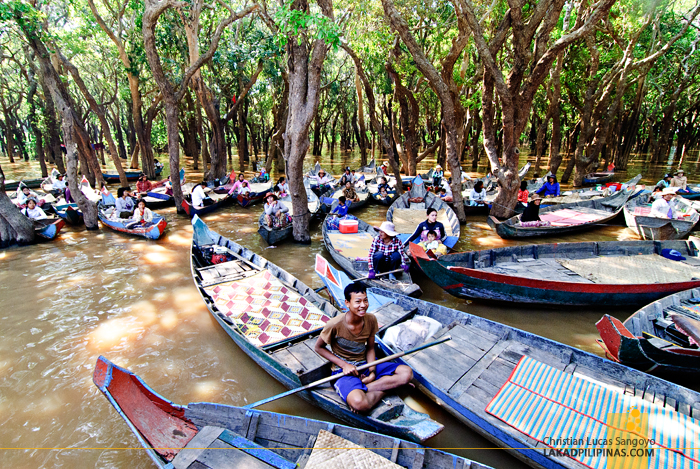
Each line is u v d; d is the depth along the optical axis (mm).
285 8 7707
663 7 17500
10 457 4039
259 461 3588
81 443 4234
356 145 50875
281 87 23812
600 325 5027
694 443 3584
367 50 14562
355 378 4172
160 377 5246
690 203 12250
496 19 16359
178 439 3844
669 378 4934
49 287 8016
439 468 3402
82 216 12781
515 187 12266
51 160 29156
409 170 20172
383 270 7457
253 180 19609
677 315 5277
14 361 5586
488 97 11867
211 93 19891
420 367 4789
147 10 11867
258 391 4988
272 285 7168
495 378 4555
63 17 18828
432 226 8477
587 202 13383
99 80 27312
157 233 10992
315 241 11078
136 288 7992
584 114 17641
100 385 3633
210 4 16109
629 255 8703
